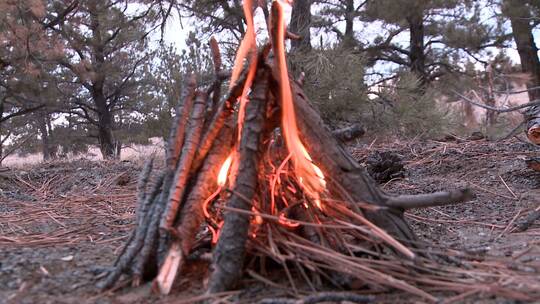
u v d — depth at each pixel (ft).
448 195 8.69
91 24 51.42
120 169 22.43
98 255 10.46
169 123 39.01
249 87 9.17
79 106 68.33
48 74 52.80
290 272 8.98
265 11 30.71
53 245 11.34
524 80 35.06
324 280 8.58
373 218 8.93
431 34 53.21
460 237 11.96
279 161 9.66
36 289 8.50
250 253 8.80
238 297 7.98
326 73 31.09
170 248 8.48
